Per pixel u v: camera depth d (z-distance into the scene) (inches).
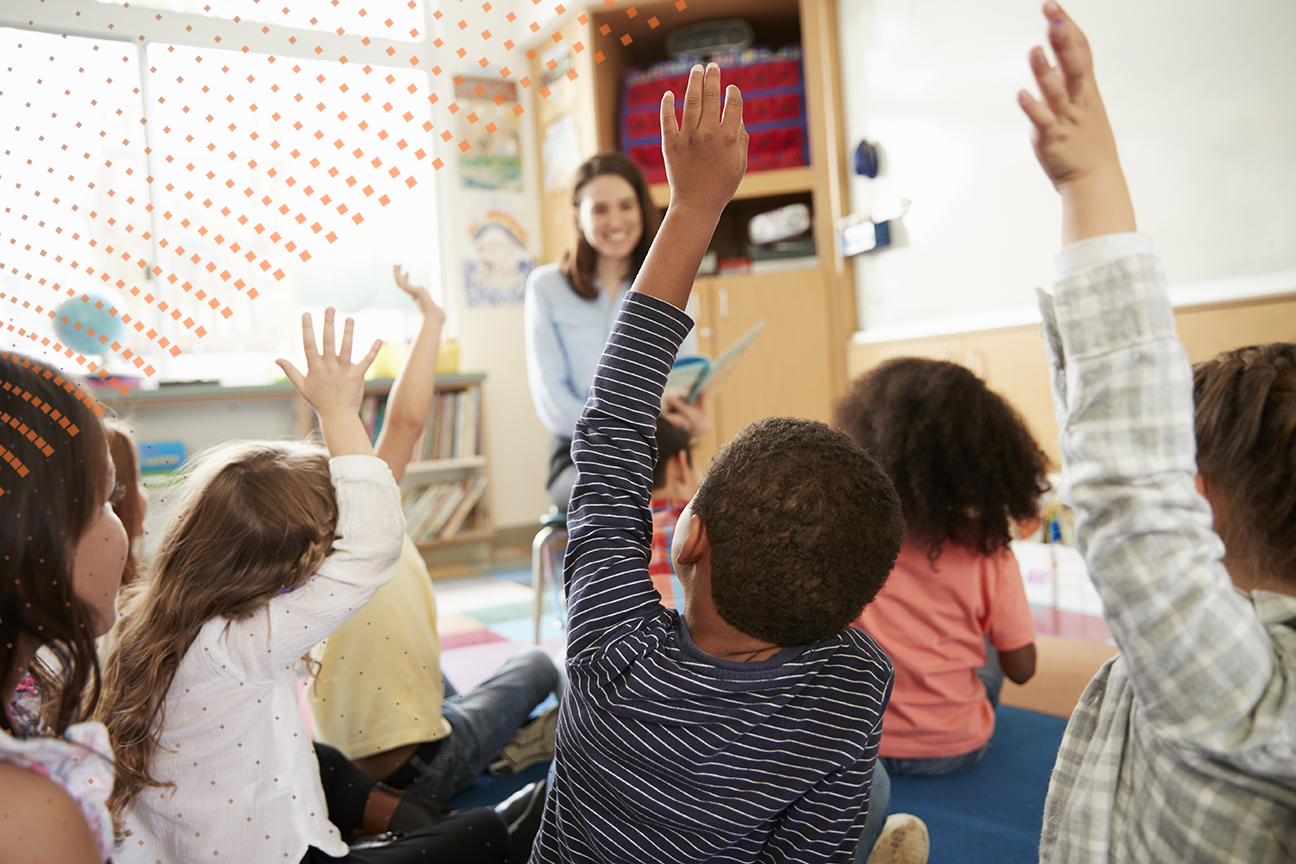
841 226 141.9
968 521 51.6
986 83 114.7
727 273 150.3
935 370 53.9
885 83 131.6
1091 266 19.7
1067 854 24.4
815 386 145.7
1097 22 101.7
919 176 127.6
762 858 26.3
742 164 26.1
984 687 61.4
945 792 55.1
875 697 25.9
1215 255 92.9
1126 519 19.6
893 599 55.2
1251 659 19.3
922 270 128.8
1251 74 87.8
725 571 24.6
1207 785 21.0
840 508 24.0
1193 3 92.0
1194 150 93.7
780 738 24.8
